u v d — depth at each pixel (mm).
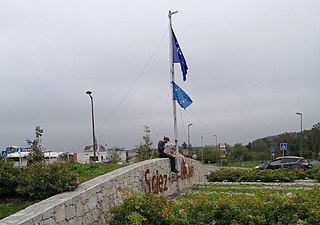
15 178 9289
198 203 8391
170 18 16359
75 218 7570
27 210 6531
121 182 10406
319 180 21234
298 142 56875
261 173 22328
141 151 23875
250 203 8195
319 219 7375
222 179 22688
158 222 8000
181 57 16406
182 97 16094
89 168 14953
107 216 9062
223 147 51156
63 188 8359
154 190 13680
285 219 7555
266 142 62562
